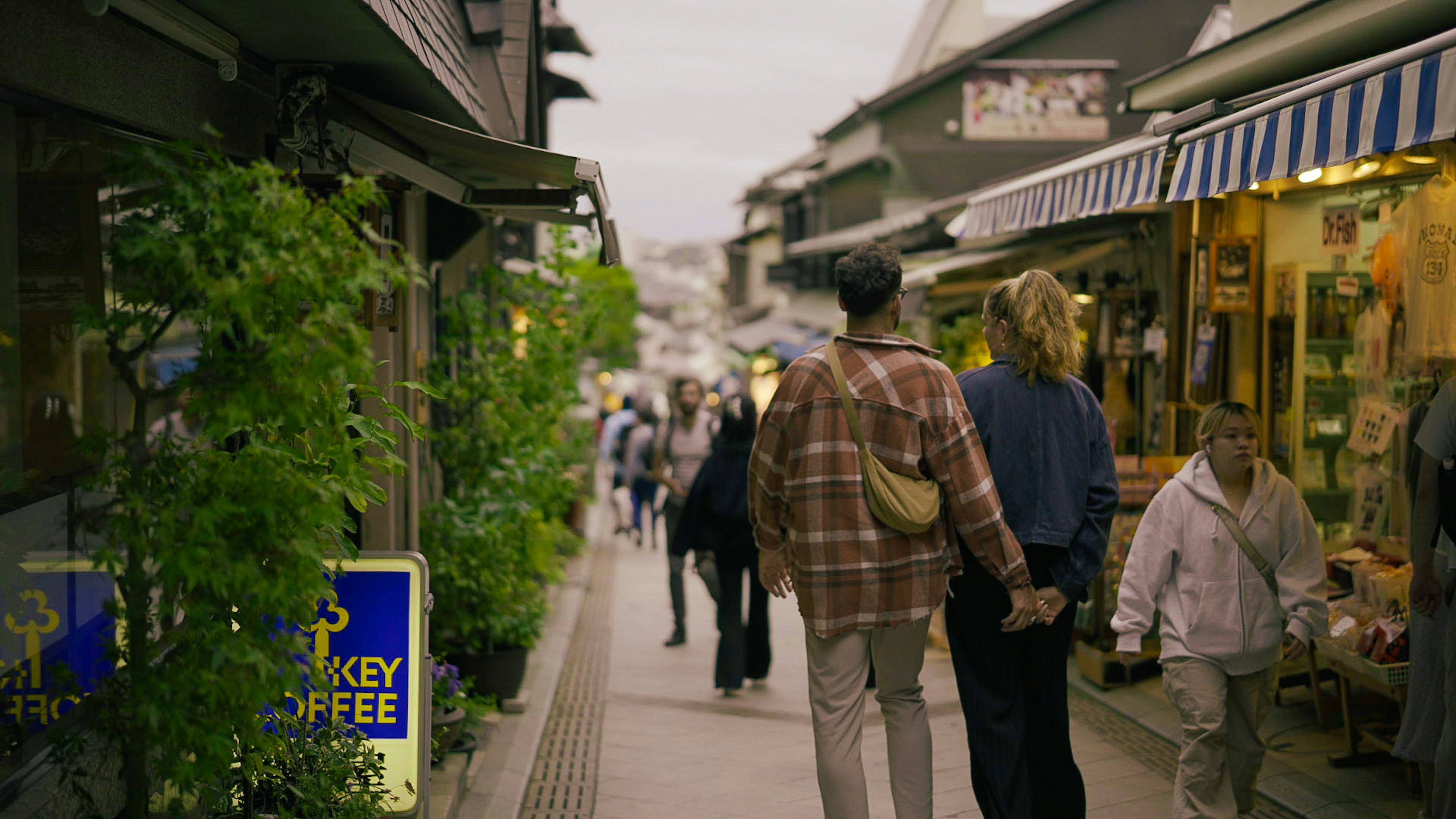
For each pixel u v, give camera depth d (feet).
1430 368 18.28
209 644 9.84
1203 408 24.86
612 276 108.68
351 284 9.67
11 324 10.12
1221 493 14.34
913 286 40.24
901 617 12.36
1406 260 18.74
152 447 11.25
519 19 27.09
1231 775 14.97
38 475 10.54
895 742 13.11
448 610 22.57
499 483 24.04
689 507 25.03
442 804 16.39
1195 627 14.25
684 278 304.09
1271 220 23.77
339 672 13.65
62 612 10.98
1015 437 13.09
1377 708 20.49
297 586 10.12
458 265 30.89
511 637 23.45
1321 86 12.62
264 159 10.54
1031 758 13.44
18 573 10.30
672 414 32.30
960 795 18.02
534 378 25.26
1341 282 21.58
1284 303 23.25
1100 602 24.34
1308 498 22.56
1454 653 13.96
